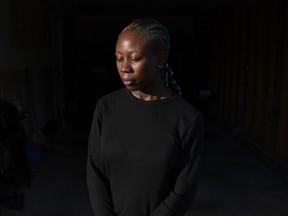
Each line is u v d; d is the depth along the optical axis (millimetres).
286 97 4379
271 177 4281
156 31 1021
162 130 1070
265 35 5090
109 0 7516
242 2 6117
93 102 9078
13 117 3510
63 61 8164
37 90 6156
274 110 4742
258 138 5336
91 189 1181
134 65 1021
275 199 3635
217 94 7922
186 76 10297
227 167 4648
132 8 8938
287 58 4305
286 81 4363
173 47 10227
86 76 10094
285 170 4203
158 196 1109
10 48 4750
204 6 8422
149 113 1080
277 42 4660
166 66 1131
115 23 10602
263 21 5148
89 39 10617
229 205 3473
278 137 4523
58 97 7629
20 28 5191
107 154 1121
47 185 3947
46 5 6801
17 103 4348
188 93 8625
